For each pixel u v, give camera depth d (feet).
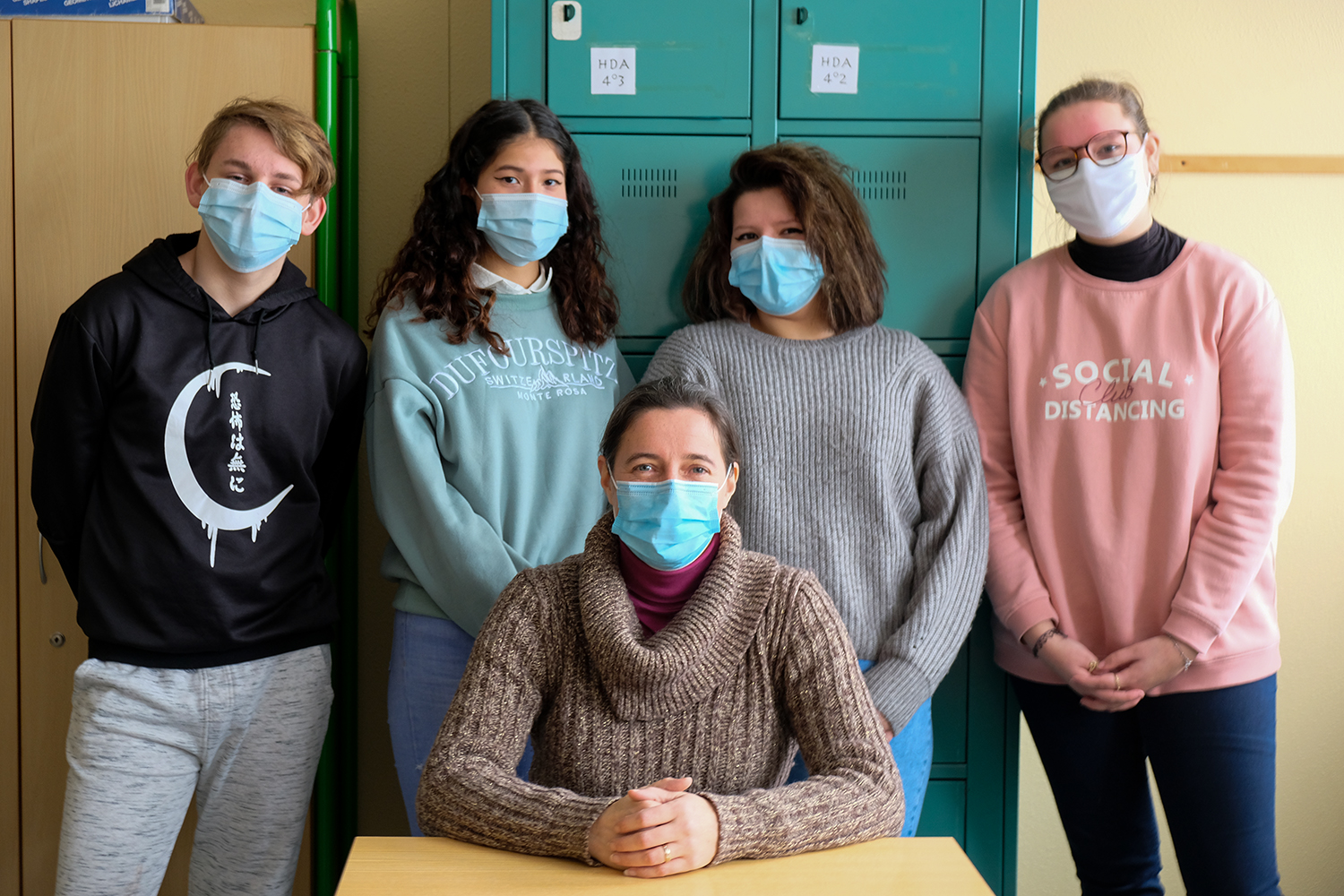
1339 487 7.48
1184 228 7.39
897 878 3.10
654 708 3.64
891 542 5.12
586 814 3.24
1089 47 7.31
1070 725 5.55
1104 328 5.47
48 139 5.87
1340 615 7.49
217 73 5.95
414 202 7.15
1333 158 7.35
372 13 7.09
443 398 5.21
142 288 4.87
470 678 3.75
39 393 4.88
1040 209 7.32
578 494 5.31
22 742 5.90
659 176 5.97
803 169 5.30
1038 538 5.50
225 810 5.15
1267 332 5.25
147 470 4.78
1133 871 5.62
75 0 5.88
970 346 5.90
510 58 5.91
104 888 4.80
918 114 5.98
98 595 4.80
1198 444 5.24
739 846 3.18
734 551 3.84
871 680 4.77
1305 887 7.57
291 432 5.04
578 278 5.67
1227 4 7.33
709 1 5.90
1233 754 5.15
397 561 5.33
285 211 4.86
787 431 5.16
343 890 2.99
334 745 6.66
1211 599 5.06
